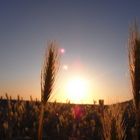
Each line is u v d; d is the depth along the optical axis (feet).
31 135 51.75
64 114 74.54
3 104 78.43
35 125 57.47
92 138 50.96
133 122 32.94
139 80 12.64
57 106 83.20
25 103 74.84
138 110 12.71
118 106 11.78
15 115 61.21
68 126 62.64
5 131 49.78
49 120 65.72
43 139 51.19
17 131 52.80
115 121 11.24
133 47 12.90
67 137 54.24
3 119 58.65
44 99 15.51
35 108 62.59
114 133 11.05
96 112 72.95
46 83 15.57
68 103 92.73
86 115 72.79
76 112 80.64
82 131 58.03
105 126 11.37
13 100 83.92
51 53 15.81
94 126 56.08
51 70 15.64
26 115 63.21
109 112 11.60
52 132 57.11
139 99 12.68
